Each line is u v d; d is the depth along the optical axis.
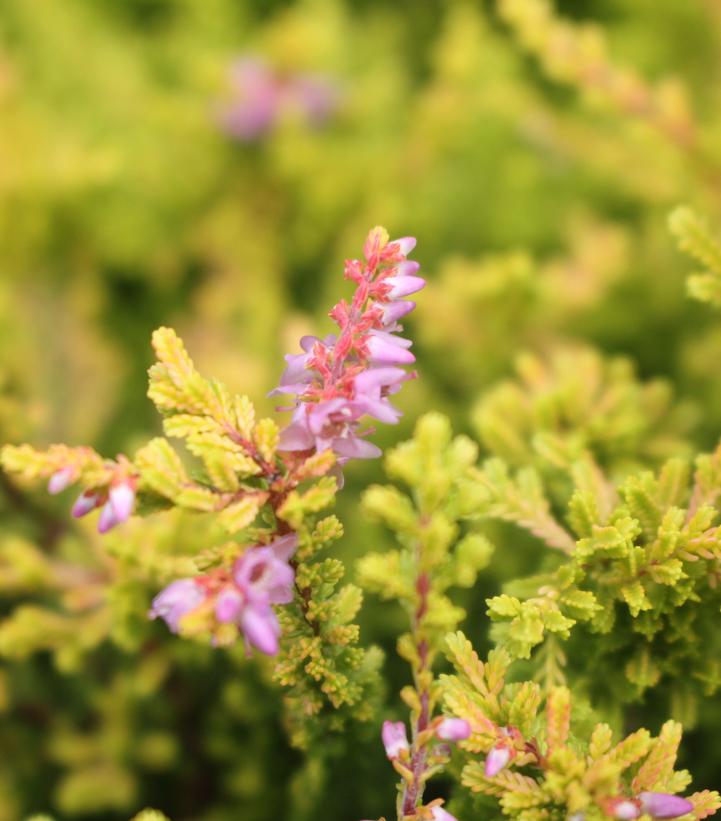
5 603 0.24
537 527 0.18
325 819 0.20
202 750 0.22
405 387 0.26
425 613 0.15
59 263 0.31
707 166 0.23
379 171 0.32
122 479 0.15
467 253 0.31
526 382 0.24
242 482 0.16
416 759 0.15
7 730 0.23
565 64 0.22
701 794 0.16
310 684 0.17
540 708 0.17
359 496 0.25
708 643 0.17
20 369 0.25
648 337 0.27
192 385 0.16
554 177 0.31
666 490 0.18
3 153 0.30
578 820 0.15
